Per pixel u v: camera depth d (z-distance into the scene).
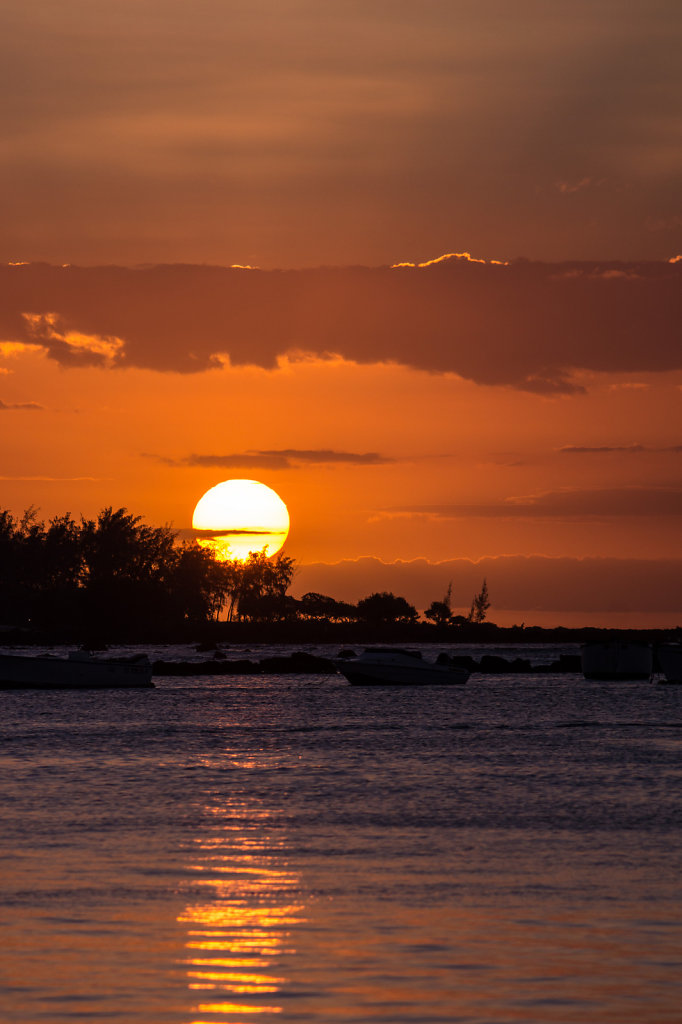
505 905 81.19
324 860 96.12
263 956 69.25
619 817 118.00
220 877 89.38
